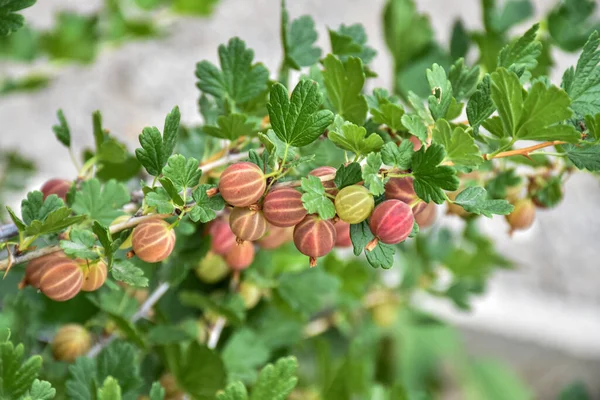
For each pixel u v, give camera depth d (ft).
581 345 5.29
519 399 4.67
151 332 2.10
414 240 2.98
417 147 1.81
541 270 5.60
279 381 1.71
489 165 2.02
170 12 3.83
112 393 1.72
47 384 1.62
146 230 1.63
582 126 1.67
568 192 5.98
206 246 2.01
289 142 1.62
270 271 2.33
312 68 1.91
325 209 1.56
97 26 3.62
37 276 1.68
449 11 6.15
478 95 1.65
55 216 1.61
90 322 2.10
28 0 1.75
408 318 3.26
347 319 3.03
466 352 5.18
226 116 1.94
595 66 1.66
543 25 2.31
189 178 1.61
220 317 2.24
